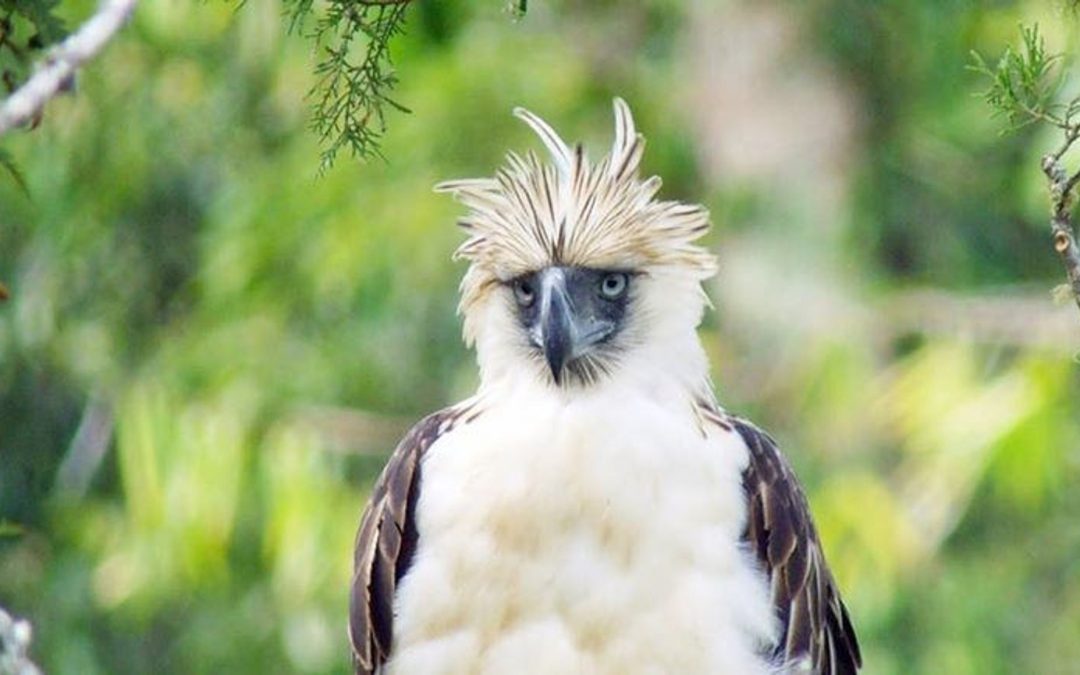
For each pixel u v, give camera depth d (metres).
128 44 16.27
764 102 17.41
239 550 16.41
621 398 8.45
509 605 8.23
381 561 8.54
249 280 16.45
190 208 16.80
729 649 8.22
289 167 16.42
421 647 8.38
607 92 17.69
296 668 16.27
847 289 16.72
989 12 15.84
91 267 16.55
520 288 8.62
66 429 16.34
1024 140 17.19
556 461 8.24
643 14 17.97
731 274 17.00
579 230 8.52
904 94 17.36
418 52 16.70
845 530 15.20
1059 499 15.95
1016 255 17.56
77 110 16.16
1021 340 16.19
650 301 8.59
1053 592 16.12
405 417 16.42
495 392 8.66
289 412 16.17
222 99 16.53
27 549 16.30
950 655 15.48
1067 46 7.88
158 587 15.65
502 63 17.06
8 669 6.04
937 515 15.16
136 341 16.58
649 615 8.19
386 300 16.42
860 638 15.22
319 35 7.53
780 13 17.42
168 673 16.61
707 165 17.61
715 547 8.27
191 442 15.72
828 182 17.25
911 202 17.56
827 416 16.22
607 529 8.20
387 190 16.45
